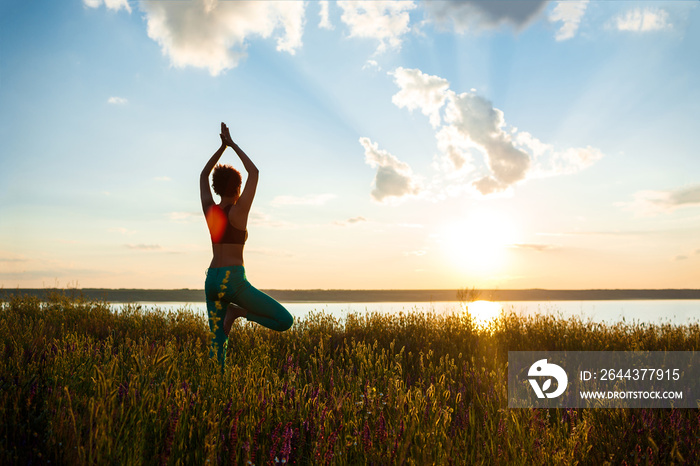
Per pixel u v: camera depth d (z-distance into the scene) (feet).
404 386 11.24
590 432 9.10
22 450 6.52
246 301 13.89
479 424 9.66
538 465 7.55
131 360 11.48
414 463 7.18
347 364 16.42
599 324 27.09
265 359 14.55
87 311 28.73
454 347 20.84
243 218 14.08
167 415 7.75
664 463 8.04
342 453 7.39
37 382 8.88
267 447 7.50
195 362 12.07
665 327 27.40
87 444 6.48
